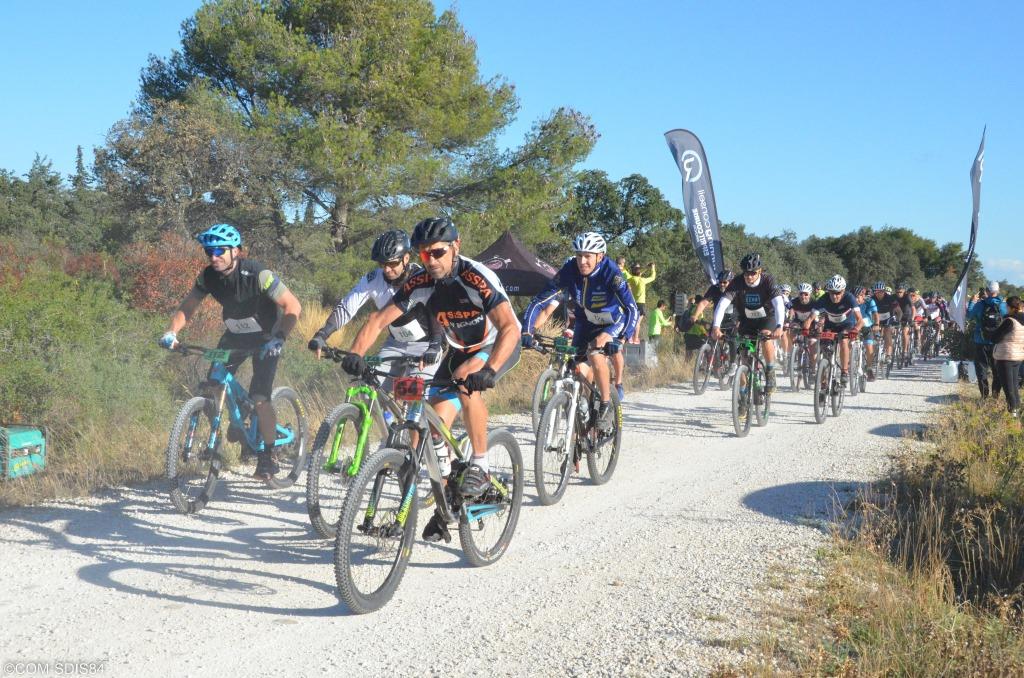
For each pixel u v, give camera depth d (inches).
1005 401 446.9
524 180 882.1
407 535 159.0
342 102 813.9
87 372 301.0
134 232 716.0
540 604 158.1
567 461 241.8
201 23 797.2
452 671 129.0
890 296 672.4
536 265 655.8
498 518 187.6
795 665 129.3
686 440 341.7
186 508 211.2
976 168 587.2
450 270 163.2
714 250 597.6
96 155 721.0
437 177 846.5
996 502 214.1
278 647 137.3
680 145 595.2
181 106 731.4
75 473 240.5
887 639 137.6
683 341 697.0
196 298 224.1
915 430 370.6
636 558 187.8
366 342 175.0
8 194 1111.6
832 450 321.7
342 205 812.0
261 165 740.0
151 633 141.2
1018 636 142.8
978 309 481.4
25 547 182.2
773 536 204.5
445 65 844.6
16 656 130.7
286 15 835.4
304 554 186.1
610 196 1685.5
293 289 700.0
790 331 545.3
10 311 309.0
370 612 152.5
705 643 138.1
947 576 173.2
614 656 133.6
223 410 225.5
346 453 189.2
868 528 198.8
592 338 272.8
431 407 164.4
